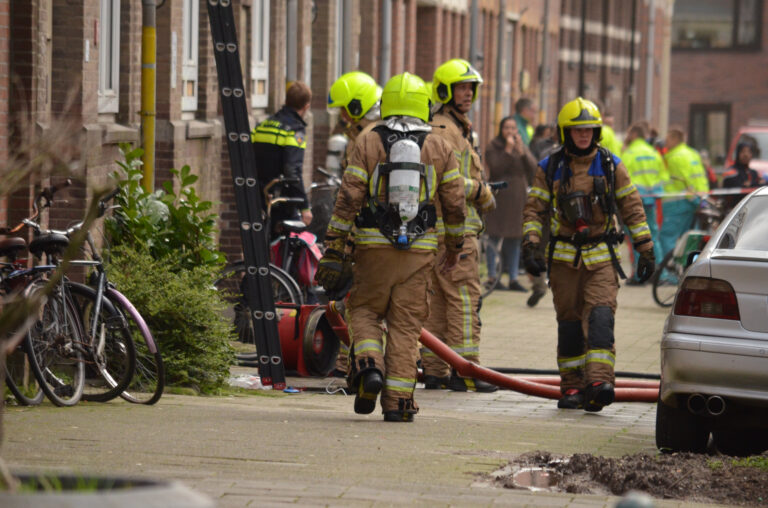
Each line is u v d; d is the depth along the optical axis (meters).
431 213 20.19
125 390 21.06
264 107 45.38
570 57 109.75
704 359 17.95
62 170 12.57
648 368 31.33
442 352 25.47
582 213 23.25
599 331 23.36
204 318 24.80
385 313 20.48
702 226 53.28
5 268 20.83
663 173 53.50
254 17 43.28
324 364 27.42
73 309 20.89
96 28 28.62
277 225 32.12
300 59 47.81
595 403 23.42
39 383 20.17
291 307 27.50
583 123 22.98
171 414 19.97
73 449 16.03
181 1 35.72
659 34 146.50
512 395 26.27
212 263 26.59
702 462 16.77
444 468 15.86
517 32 89.19
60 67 27.70
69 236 20.89
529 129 57.00
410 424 19.94
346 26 51.06
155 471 14.68
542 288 42.59
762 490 15.52
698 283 18.31
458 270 26.08
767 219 19.14
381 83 55.00
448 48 71.94
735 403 17.98
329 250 20.14
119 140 30.41
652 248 23.64
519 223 46.38
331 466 15.60
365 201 20.19
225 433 17.86
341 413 21.58
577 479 15.79
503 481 15.30
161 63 35.28
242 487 13.84
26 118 23.83
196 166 37.72
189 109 38.09
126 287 24.48
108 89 30.98
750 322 17.97
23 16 24.66
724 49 163.88
